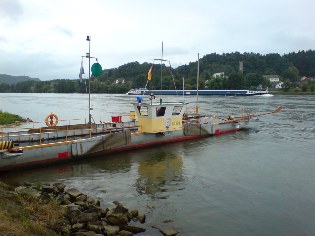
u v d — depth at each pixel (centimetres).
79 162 2662
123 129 3328
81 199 1709
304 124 5053
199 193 1947
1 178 2234
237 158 2811
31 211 1366
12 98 17612
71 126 3161
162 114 3253
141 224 1512
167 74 14538
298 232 1473
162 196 1895
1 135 2772
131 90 19150
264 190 2002
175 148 3222
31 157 2419
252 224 1547
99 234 1319
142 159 2772
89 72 3175
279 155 2923
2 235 1042
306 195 1920
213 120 4303
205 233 1449
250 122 5284
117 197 1877
